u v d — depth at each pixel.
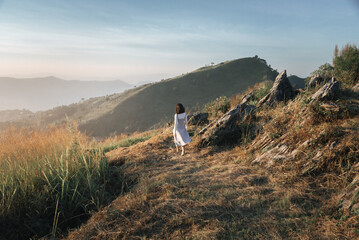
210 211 3.15
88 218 3.76
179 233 2.77
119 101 173.38
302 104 5.70
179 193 3.76
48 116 186.25
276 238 2.55
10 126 5.46
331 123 4.64
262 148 5.43
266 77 176.62
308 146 4.31
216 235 2.65
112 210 3.36
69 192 4.12
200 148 6.62
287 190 3.57
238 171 4.57
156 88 182.75
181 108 6.25
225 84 189.00
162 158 6.09
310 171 3.88
